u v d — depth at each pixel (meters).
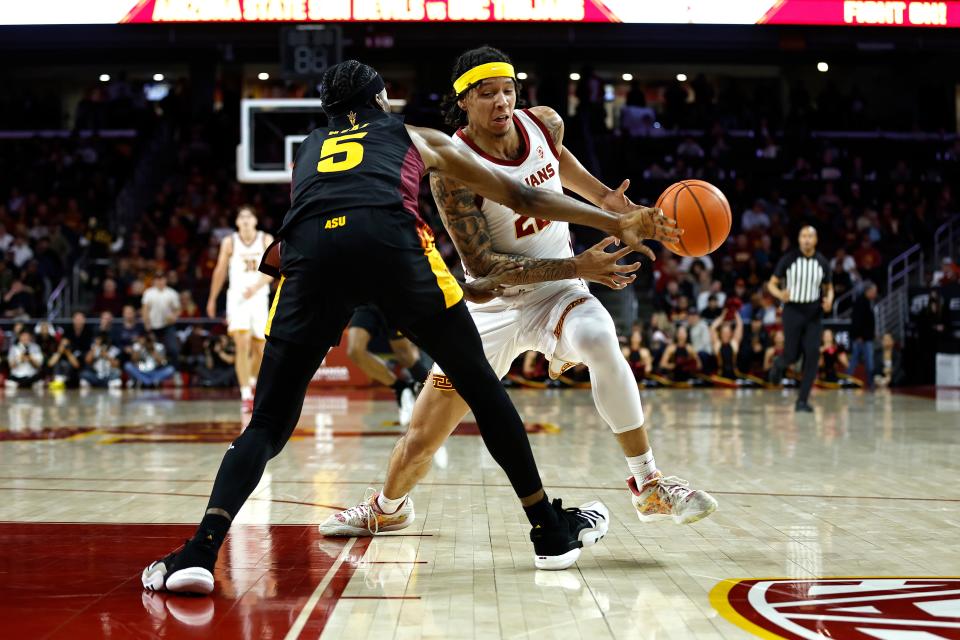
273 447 2.90
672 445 6.64
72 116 25.33
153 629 2.33
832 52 22.72
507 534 3.57
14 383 14.75
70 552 3.22
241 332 10.11
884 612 2.46
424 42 18.69
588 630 2.34
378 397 12.59
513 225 3.45
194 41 18.91
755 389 14.38
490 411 2.94
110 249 18.59
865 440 6.97
